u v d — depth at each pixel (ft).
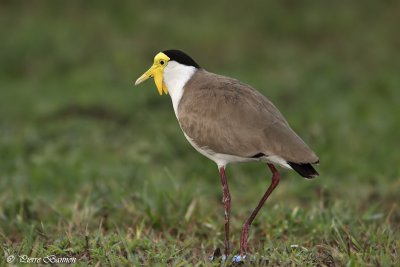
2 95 57.67
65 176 40.19
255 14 74.54
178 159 44.39
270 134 26.81
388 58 66.49
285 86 58.80
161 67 30.66
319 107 53.57
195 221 32.78
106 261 26.53
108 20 71.82
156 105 54.90
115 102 54.44
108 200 35.47
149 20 71.61
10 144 45.96
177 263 26.18
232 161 28.37
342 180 40.88
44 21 71.20
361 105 54.70
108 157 43.06
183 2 76.02
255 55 67.31
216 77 29.48
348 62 66.44
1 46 66.44
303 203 37.11
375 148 45.68
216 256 27.99
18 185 38.99
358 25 72.74
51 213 34.09
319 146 44.39
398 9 74.90
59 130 48.57
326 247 27.96
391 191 38.29
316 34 71.97
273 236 30.89
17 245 29.17
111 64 62.59
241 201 37.83
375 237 28.96
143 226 31.65
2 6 74.33
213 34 70.03
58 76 62.80
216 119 27.71
